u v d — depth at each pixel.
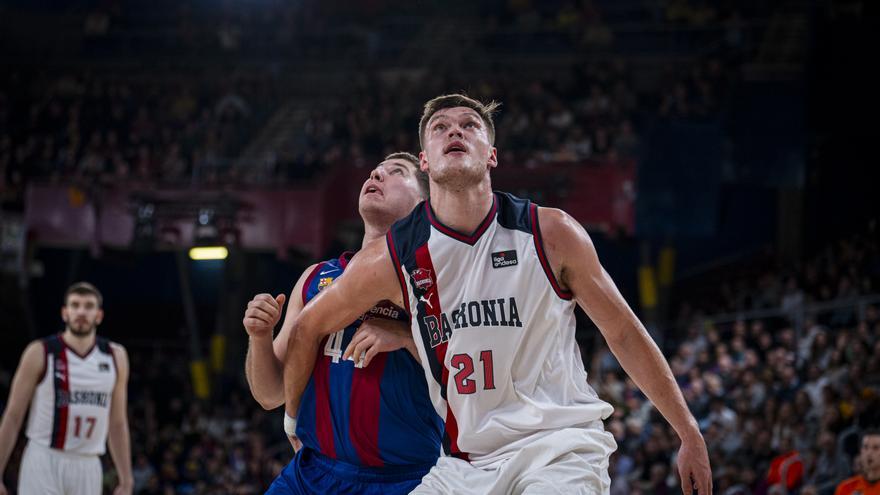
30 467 5.76
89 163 19.64
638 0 22.62
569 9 22.58
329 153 18.48
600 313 2.93
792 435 9.87
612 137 17.34
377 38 23.64
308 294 3.56
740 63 18.48
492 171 16.11
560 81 21.69
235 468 14.01
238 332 19.30
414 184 3.62
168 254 21.16
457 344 2.91
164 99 22.03
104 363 5.96
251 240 16.73
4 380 17.95
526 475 2.84
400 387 3.28
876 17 17.70
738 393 11.47
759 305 15.30
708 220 15.68
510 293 2.88
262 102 21.92
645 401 12.50
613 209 15.80
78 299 5.85
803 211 18.14
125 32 24.56
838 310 13.70
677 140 15.85
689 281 19.03
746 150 17.50
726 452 10.51
